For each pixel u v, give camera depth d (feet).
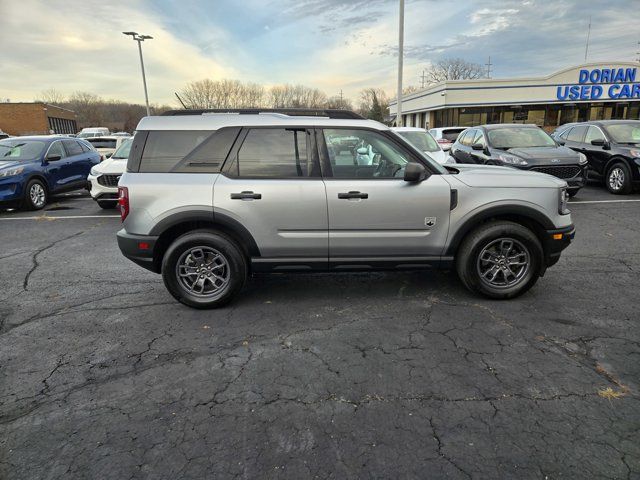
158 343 11.59
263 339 11.68
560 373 9.82
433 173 13.51
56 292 15.53
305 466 7.25
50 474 7.16
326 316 13.01
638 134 33.32
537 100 115.96
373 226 13.28
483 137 32.58
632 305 13.43
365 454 7.49
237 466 7.27
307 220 13.19
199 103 212.23
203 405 8.93
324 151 13.39
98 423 8.43
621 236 21.50
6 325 12.85
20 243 22.79
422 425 8.20
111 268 18.25
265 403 8.95
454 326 12.18
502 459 7.32
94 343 11.66
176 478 7.04
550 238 13.64
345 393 9.23
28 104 164.76
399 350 10.94
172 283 13.41
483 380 9.61
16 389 9.63
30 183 31.91
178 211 13.00
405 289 14.97
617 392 9.10
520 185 13.39
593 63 112.57
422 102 141.38
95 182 30.55
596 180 34.81
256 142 13.35
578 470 7.07
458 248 13.74
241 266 13.43
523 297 14.15
